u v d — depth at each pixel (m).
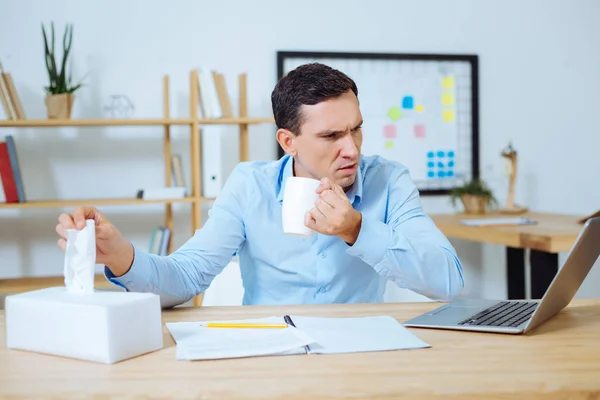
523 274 3.54
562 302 1.22
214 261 1.58
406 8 3.73
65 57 3.08
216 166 3.18
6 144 3.03
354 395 0.82
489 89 3.88
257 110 3.55
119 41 3.38
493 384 0.85
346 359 0.96
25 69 3.27
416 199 1.59
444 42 3.80
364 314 1.28
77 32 3.32
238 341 1.05
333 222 1.24
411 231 1.49
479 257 3.91
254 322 1.18
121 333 0.96
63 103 3.03
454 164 3.83
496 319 1.19
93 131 3.38
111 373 0.91
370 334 1.10
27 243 3.33
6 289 3.00
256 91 3.55
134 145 3.43
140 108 3.41
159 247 3.25
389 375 0.89
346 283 1.62
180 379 0.88
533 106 3.95
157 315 1.02
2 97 2.95
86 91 3.35
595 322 1.19
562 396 0.84
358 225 1.31
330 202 1.24
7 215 3.31
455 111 3.82
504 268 3.94
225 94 3.24
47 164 3.33
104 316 0.95
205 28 3.47
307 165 1.47
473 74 3.82
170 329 1.14
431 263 1.35
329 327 1.15
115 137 3.40
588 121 4.02
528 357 0.97
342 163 1.44
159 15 3.41
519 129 3.93
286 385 0.85
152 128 3.45
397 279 1.36
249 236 1.64
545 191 3.98
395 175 1.63
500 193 3.92
